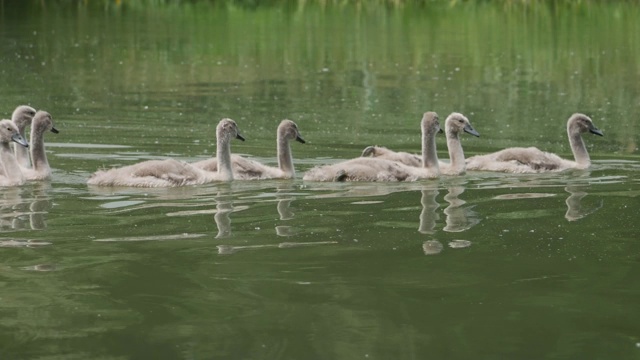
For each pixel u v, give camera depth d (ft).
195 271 39.34
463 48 130.41
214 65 116.06
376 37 141.08
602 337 32.76
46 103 89.76
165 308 35.24
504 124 82.38
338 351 31.48
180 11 169.37
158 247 42.68
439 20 159.63
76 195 53.57
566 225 47.03
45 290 36.99
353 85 102.68
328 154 68.54
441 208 50.80
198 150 68.95
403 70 113.09
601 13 163.94
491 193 54.90
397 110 88.48
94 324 33.68
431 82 105.09
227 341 32.24
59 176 59.26
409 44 133.90
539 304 35.81
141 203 51.44
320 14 166.50
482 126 81.56
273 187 56.54
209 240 43.91
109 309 35.09
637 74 109.60
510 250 42.63
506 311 35.12
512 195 54.29
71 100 91.76
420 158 64.85
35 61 116.88
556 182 58.49
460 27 151.94
